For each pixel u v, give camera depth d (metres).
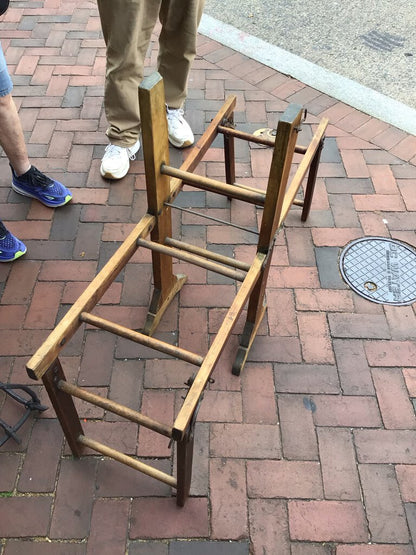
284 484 1.87
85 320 1.54
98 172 2.97
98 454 1.92
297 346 2.24
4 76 2.22
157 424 1.43
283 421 2.02
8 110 2.34
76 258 2.56
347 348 2.24
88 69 3.66
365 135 3.22
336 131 3.25
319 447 1.96
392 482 1.88
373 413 2.05
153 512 1.80
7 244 2.46
